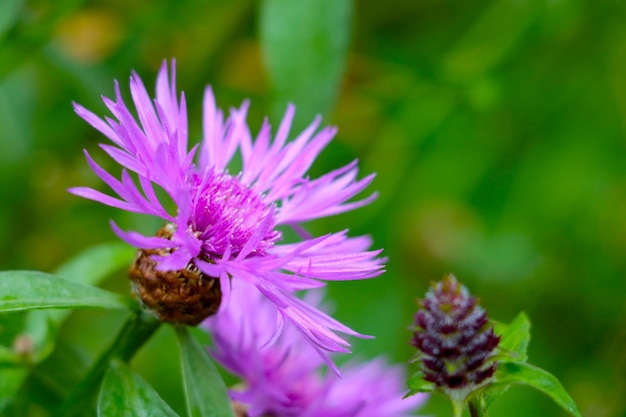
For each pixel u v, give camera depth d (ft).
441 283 1.12
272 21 1.43
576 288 1.81
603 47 1.78
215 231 1.18
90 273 1.31
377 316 1.68
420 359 1.12
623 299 1.77
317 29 1.43
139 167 1.13
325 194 1.22
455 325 1.11
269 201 1.23
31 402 1.28
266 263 1.13
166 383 1.54
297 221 1.21
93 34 1.69
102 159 1.65
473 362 1.11
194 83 1.69
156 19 1.66
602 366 1.69
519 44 1.69
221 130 1.24
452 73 1.70
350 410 1.25
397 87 1.73
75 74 1.60
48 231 1.66
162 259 1.11
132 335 1.18
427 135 1.78
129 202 1.12
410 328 1.13
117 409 1.15
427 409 1.55
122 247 1.32
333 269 1.15
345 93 1.80
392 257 1.78
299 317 1.13
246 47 1.75
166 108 1.19
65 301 1.15
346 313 1.67
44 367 1.30
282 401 1.25
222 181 1.22
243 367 1.26
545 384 1.12
